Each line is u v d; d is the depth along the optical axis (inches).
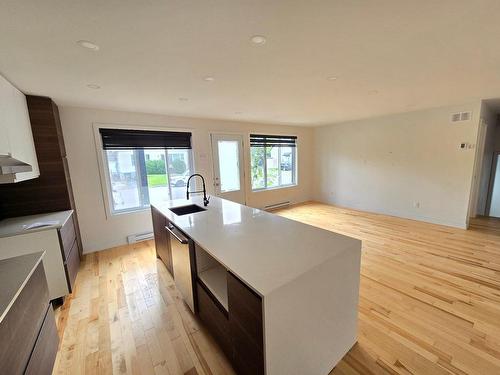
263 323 40.6
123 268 116.6
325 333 54.1
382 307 80.4
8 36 55.2
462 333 68.2
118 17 50.0
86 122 131.2
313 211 220.7
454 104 151.9
